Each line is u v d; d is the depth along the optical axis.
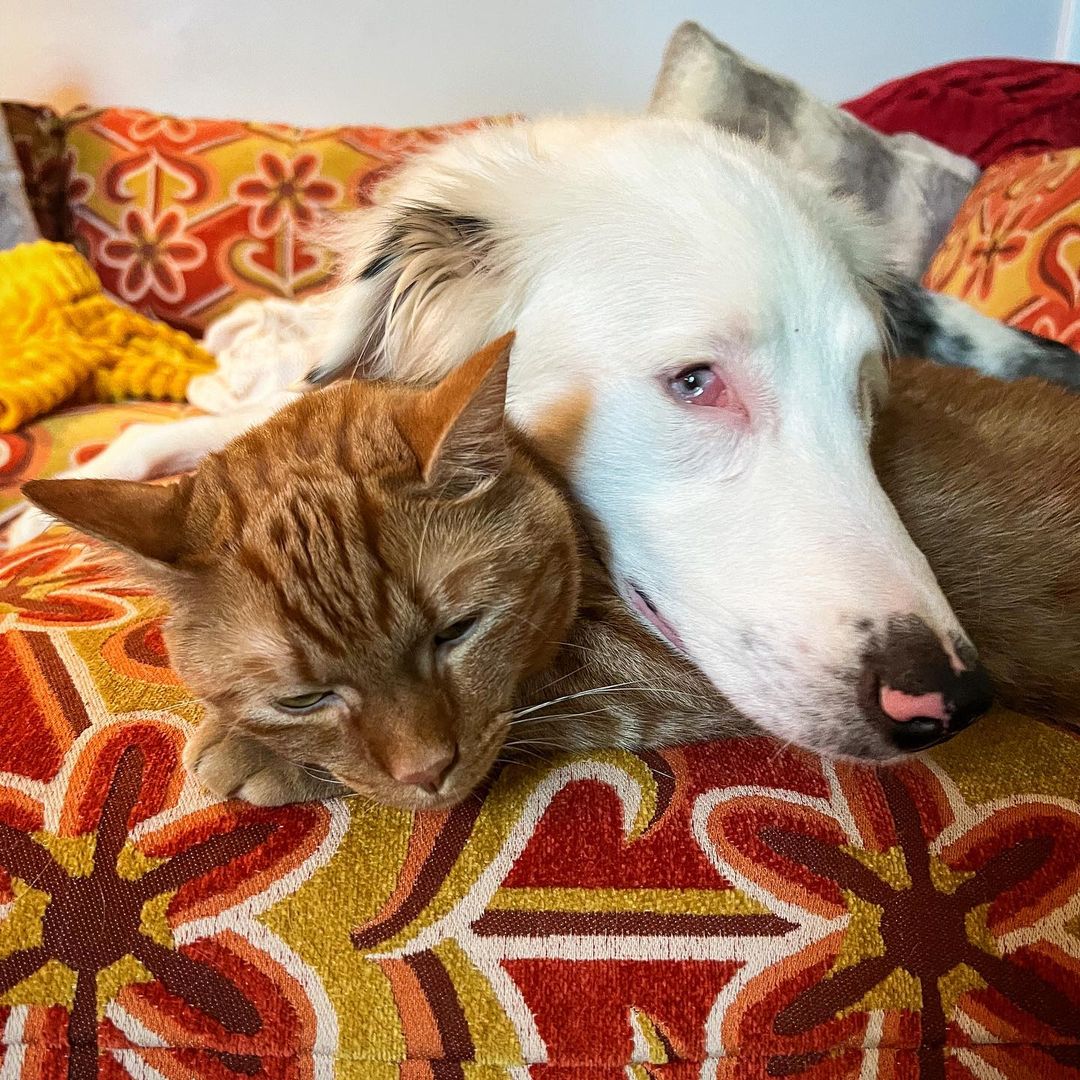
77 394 0.64
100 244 0.82
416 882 0.23
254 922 0.22
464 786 0.24
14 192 0.75
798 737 0.26
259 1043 0.22
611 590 0.31
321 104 0.91
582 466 0.30
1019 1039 0.22
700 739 0.27
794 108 0.62
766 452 0.29
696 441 0.29
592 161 0.32
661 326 0.29
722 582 0.28
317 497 0.25
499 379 0.24
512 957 0.22
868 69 0.92
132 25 0.86
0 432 0.55
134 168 0.81
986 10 0.90
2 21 0.85
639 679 0.28
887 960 0.22
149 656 0.28
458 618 0.25
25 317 0.65
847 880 0.23
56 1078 0.21
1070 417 0.34
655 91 0.65
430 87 0.90
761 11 0.88
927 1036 0.22
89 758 0.24
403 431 0.26
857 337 0.29
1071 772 0.25
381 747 0.24
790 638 0.26
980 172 0.64
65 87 0.88
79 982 0.22
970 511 0.31
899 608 0.25
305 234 0.48
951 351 0.44
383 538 0.24
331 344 0.36
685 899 0.23
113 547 0.24
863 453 0.29
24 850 0.23
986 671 0.26
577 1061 0.22
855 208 0.37
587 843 0.23
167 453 0.46
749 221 0.29
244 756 0.25
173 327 0.84
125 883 0.22
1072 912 0.23
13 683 0.26
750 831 0.23
